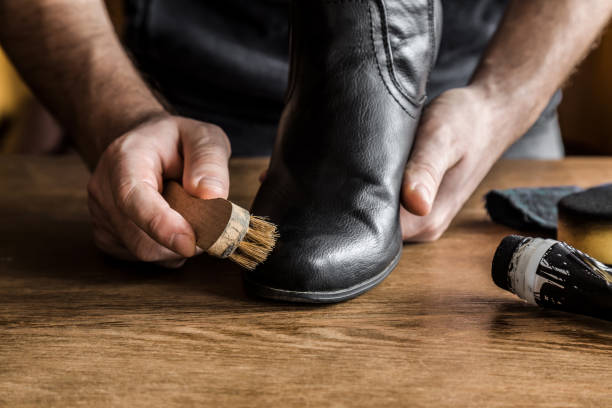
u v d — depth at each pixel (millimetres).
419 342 691
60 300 757
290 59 823
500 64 918
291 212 757
